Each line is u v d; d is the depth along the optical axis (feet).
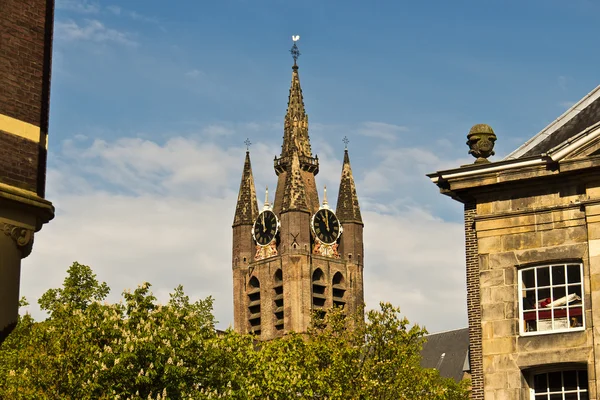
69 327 246.47
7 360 262.26
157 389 240.53
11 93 114.21
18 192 112.27
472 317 167.02
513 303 162.81
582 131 159.43
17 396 232.94
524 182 164.45
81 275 293.23
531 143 172.45
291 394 294.25
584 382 158.71
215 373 255.70
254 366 294.87
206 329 274.16
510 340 161.79
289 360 312.29
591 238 158.71
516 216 164.76
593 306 156.76
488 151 173.27
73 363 240.53
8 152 112.88
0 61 113.80
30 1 117.80
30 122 115.44
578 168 159.22
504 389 160.86
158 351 240.53
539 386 161.17
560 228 161.79
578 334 157.69
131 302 256.52
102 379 236.84
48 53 121.19
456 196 170.81
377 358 311.68
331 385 305.94
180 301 293.64
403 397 307.37
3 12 115.03
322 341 318.65
